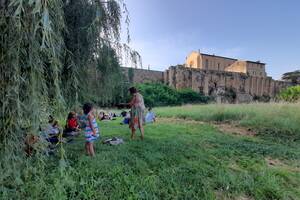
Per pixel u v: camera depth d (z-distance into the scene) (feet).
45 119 8.66
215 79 116.67
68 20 14.52
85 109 15.90
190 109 47.88
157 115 46.80
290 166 17.08
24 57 8.13
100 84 17.67
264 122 31.04
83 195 10.68
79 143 18.98
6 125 7.86
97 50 15.79
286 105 36.40
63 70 12.84
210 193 11.80
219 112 39.06
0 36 7.64
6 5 7.50
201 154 17.61
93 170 12.89
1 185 9.22
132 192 11.25
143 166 14.08
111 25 16.08
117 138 20.76
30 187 10.21
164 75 111.24
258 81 128.26
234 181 13.15
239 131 29.55
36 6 6.84
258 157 18.38
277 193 12.34
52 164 12.08
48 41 7.66
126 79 19.26
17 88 7.80
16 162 8.39
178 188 11.98
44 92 8.53
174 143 20.13
